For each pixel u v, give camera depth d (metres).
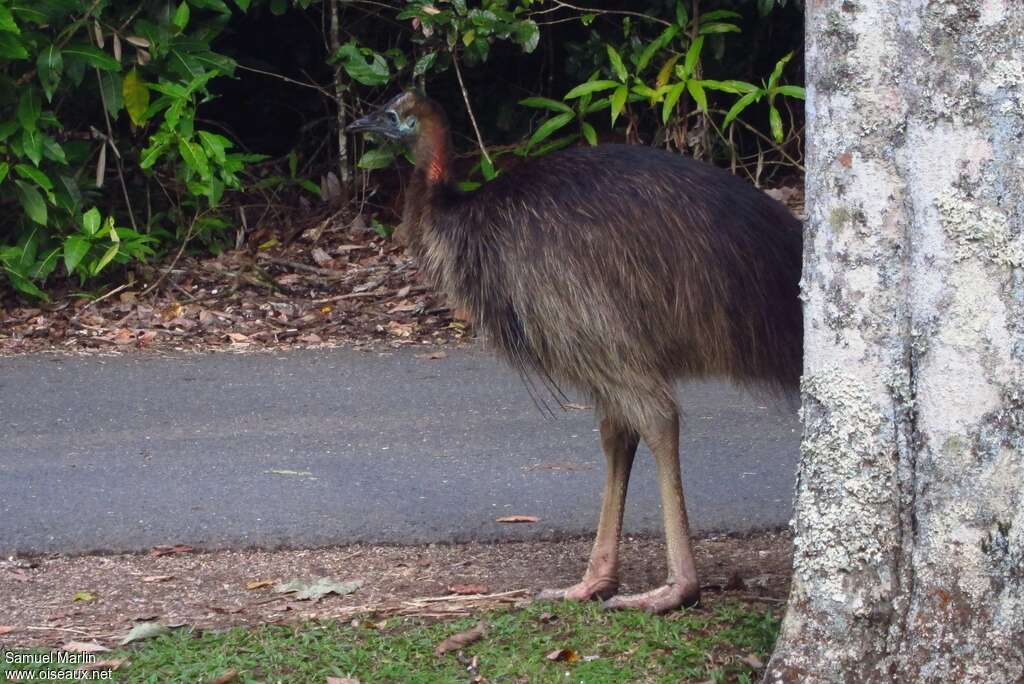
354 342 14.84
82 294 15.88
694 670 7.01
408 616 8.05
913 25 5.80
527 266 7.78
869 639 6.14
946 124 5.76
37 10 15.30
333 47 18.28
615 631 7.53
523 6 17.02
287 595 8.50
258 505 10.07
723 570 8.80
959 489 5.88
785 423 11.90
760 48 19.08
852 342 6.05
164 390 13.15
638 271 7.59
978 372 5.82
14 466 10.99
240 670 7.18
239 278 16.56
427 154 8.66
